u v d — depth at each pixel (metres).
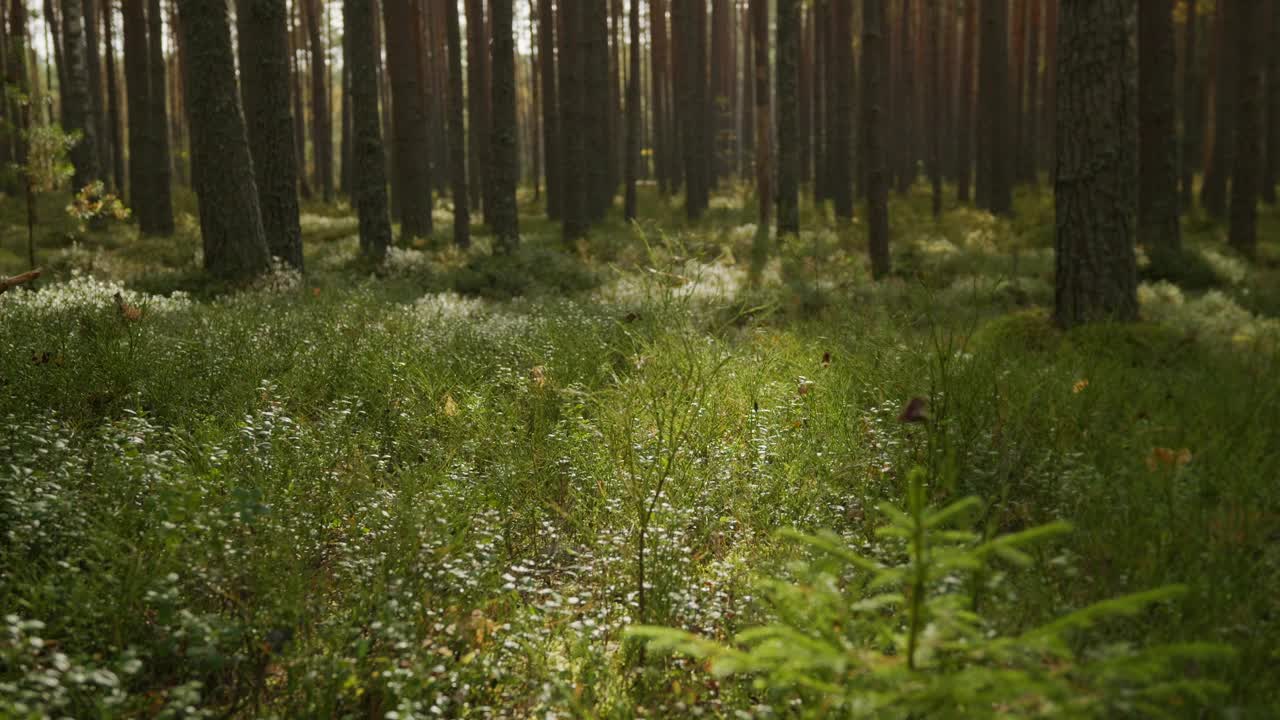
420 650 2.80
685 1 33.03
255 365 6.28
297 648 2.92
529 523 4.25
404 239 22.38
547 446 5.00
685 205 32.78
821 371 5.94
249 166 12.82
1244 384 5.02
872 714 2.15
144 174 22.95
